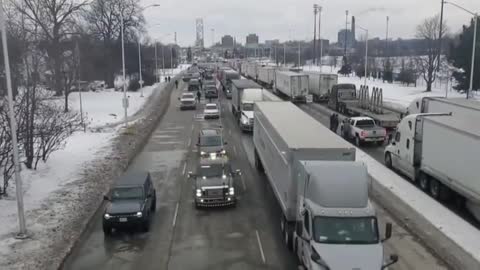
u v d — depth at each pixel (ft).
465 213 64.28
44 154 92.58
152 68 335.47
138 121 152.25
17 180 55.77
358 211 43.57
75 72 204.85
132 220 58.49
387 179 80.48
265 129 75.46
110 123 152.05
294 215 52.31
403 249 52.01
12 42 157.99
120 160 97.66
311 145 52.16
